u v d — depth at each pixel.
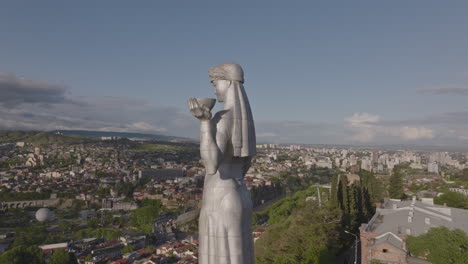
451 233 38.91
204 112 14.91
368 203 76.50
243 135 16.36
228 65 17.06
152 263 91.62
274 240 60.06
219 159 15.32
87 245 119.31
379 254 42.72
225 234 15.95
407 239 43.62
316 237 51.66
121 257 106.56
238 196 16.25
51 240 125.69
